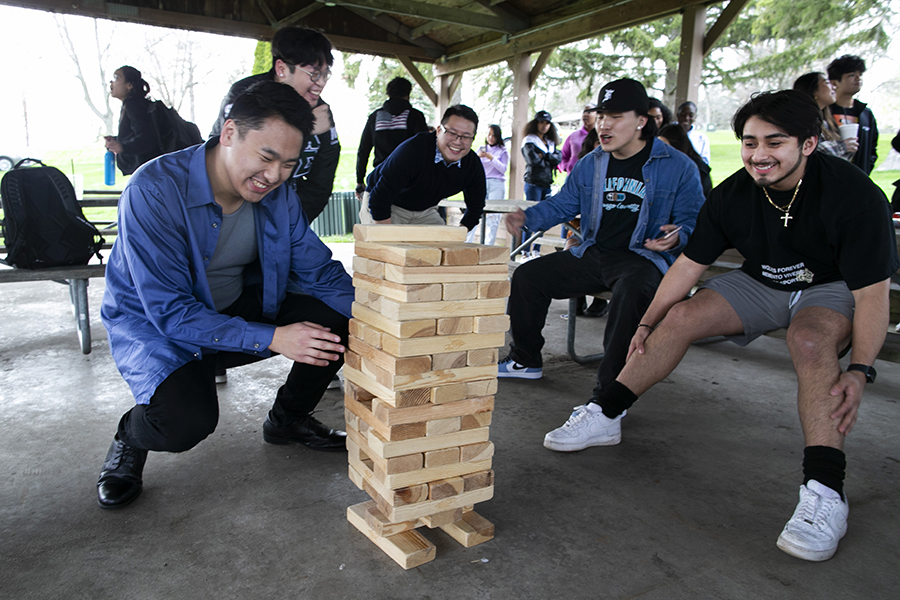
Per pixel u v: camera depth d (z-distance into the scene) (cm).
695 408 266
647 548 160
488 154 782
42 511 170
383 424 140
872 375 166
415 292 132
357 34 868
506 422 246
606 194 276
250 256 186
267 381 289
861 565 155
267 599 135
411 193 350
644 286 244
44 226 307
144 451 183
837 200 176
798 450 225
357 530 164
